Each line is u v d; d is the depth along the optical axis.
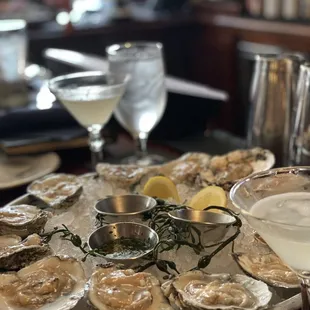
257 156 0.54
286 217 0.32
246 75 1.56
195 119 0.74
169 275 0.38
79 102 0.59
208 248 0.41
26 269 0.38
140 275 0.36
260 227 0.32
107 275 0.36
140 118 0.64
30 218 0.44
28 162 0.67
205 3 1.70
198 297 0.34
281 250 0.32
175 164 0.55
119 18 1.57
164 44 1.66
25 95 0.82
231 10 1.61
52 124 0.72
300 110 0.55
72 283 0.37
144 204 0.46
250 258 0.39
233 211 0.43
